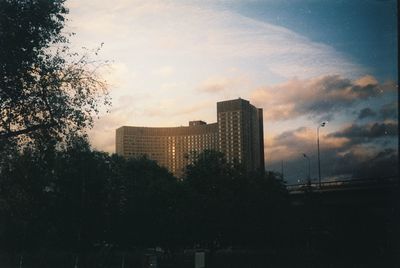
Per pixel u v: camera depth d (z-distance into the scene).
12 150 19.58
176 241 48.41
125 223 53.81
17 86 18.31
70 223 49.62
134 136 101.00
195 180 47.28
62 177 44.12
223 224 43.59
